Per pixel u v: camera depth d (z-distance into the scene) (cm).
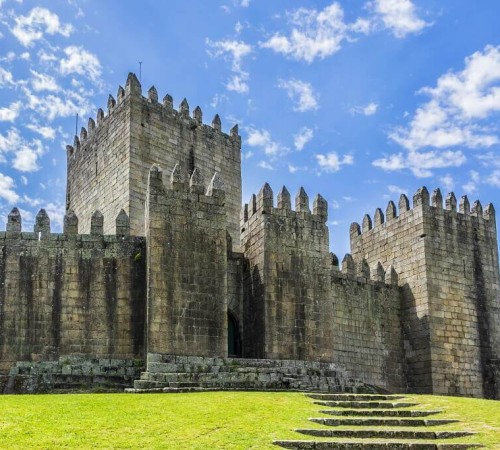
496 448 2227
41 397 2948
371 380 4741
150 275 3697
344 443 2231
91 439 2136
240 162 5803
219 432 2289
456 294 5000
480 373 4953
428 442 2289
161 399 2881
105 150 5391
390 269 5091
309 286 4112
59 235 3853
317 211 4262
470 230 5191
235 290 4244
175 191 3862
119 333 3778
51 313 3744
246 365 3762
